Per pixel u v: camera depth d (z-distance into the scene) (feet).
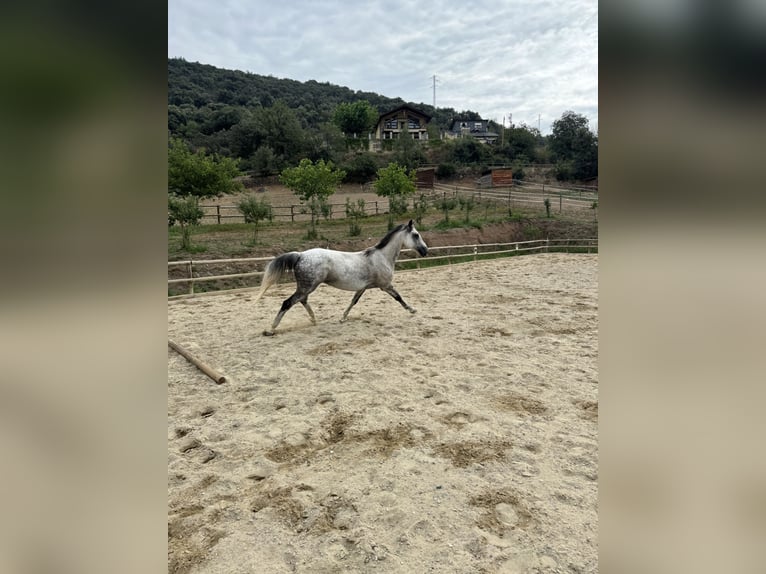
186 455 8.98
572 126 131.75
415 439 9.53
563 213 66.18
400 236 18.97
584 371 13.66
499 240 55.26
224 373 13.52
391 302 24.30
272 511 7.22
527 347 16.11
